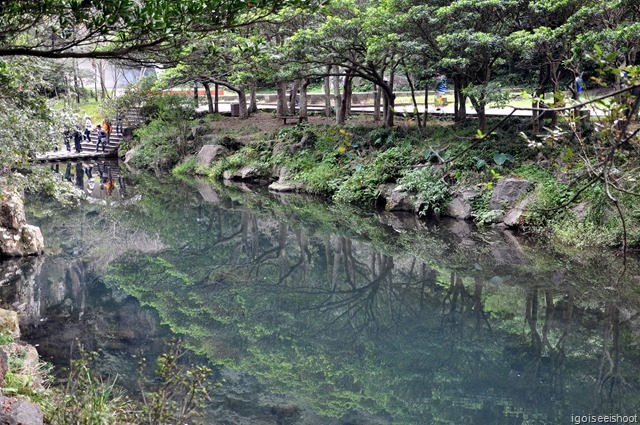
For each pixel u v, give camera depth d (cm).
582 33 1496
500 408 738
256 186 2588
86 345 911
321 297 1232
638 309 1059
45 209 2153
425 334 1010
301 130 2672
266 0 501
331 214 2012
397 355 926
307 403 746
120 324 1026
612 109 367
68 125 1137
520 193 1686
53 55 496
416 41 1812
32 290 1213
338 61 2238
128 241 1698
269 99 3988
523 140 1822
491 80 1802
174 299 1197
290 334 1020
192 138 3172
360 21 1938
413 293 1223
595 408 732
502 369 859
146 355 876
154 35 505
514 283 1232
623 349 903
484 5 1641
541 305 1100
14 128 992
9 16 500
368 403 753
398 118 2627
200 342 959
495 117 2172
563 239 1478
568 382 807
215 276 1373
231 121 3291
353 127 2427
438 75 2042
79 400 598
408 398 767
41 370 744
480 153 1859
